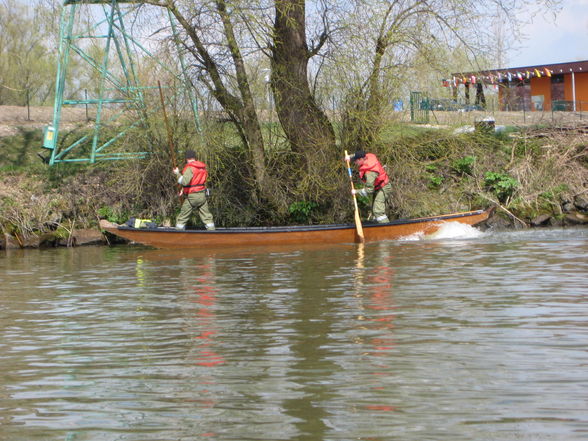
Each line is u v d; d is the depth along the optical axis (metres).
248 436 5.32
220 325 9.09
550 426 5.32
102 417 5.80
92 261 16.59
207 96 19.97
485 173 22.66
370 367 6.98
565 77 43.25
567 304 9.65
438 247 16.70
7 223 20.98
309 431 5.38
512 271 12.61
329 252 16.61
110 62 23.02
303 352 7.64
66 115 30.41
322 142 20.00
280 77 19.80
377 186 19.41
